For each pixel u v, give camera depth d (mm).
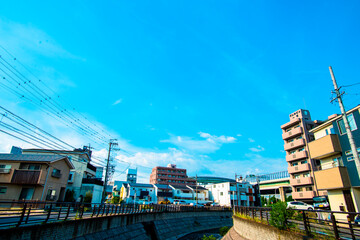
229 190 67062
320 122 44031
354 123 20422
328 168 21938
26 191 27469
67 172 33938
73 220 14508
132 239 22500
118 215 21281
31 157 30203
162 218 33469
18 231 10492
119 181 85438
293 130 44594
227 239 22734
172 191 71312
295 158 42656
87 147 49250
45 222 12492
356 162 13547
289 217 12773
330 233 10477
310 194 38031
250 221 17562
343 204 20641
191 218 43281
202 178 94500
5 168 27766
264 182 65375
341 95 14945
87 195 36812
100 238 17406
